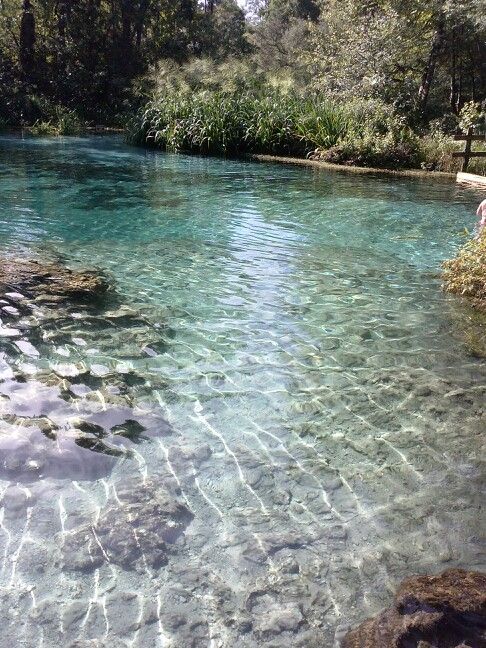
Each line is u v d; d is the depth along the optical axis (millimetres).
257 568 2742
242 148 20312
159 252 7895
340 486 3338
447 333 5555
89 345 4934
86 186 12672
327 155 18500
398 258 8102
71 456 3455
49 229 8859
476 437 3859
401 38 23219
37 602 2502
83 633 2379
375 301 6355
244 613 2504
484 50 25906
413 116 23922
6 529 2881
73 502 3092
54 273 6590
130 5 31859
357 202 12102
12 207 10227
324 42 27672
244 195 12430
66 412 3908
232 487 3287
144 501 3125
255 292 6477
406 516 3117
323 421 3982
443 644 2174
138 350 4895
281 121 20094
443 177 16281
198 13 38812
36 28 31172
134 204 11016
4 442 3518
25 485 3191
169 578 2662
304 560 2797
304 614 2504
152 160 17594
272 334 5359
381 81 22891
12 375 4352
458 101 28391
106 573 2668
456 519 3109
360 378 4602
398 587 2645
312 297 6398
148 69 31734
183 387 4344
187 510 3090
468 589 2426
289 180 14734
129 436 3699
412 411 4148
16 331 5090
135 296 6168
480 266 6809
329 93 22891
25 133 23938
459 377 4684
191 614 2486
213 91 22391
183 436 3744
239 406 4121
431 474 3473
